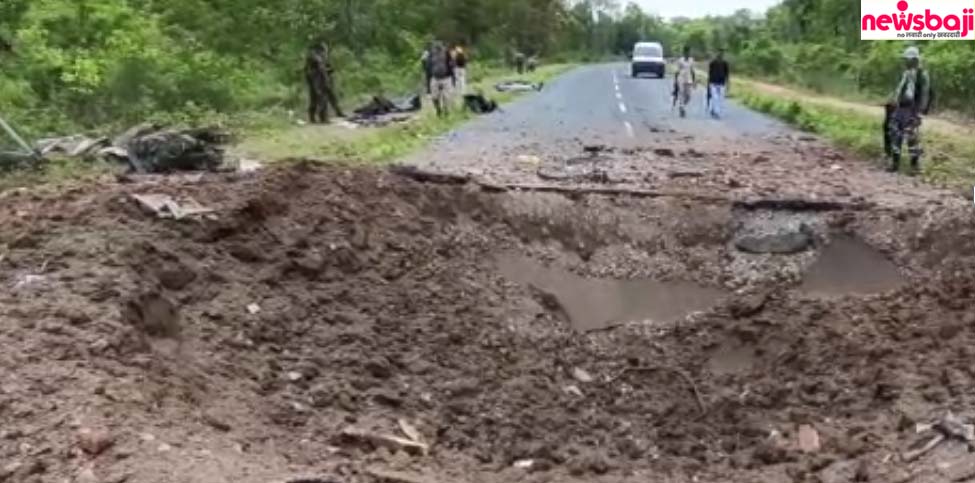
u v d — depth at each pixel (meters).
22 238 8.29
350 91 27.89
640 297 10.63
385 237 10.09
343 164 11.36
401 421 7.29
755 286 10.62
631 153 16.97
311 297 8.69
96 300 7.33
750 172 14.80
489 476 6.72
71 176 11.59
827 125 20.86
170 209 8.94
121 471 5.44
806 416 7.80
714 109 24.55
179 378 6.87
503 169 14.57
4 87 16.28
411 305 9.20
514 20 66.25
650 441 7.77
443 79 22.06
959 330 8.48
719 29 84.69
